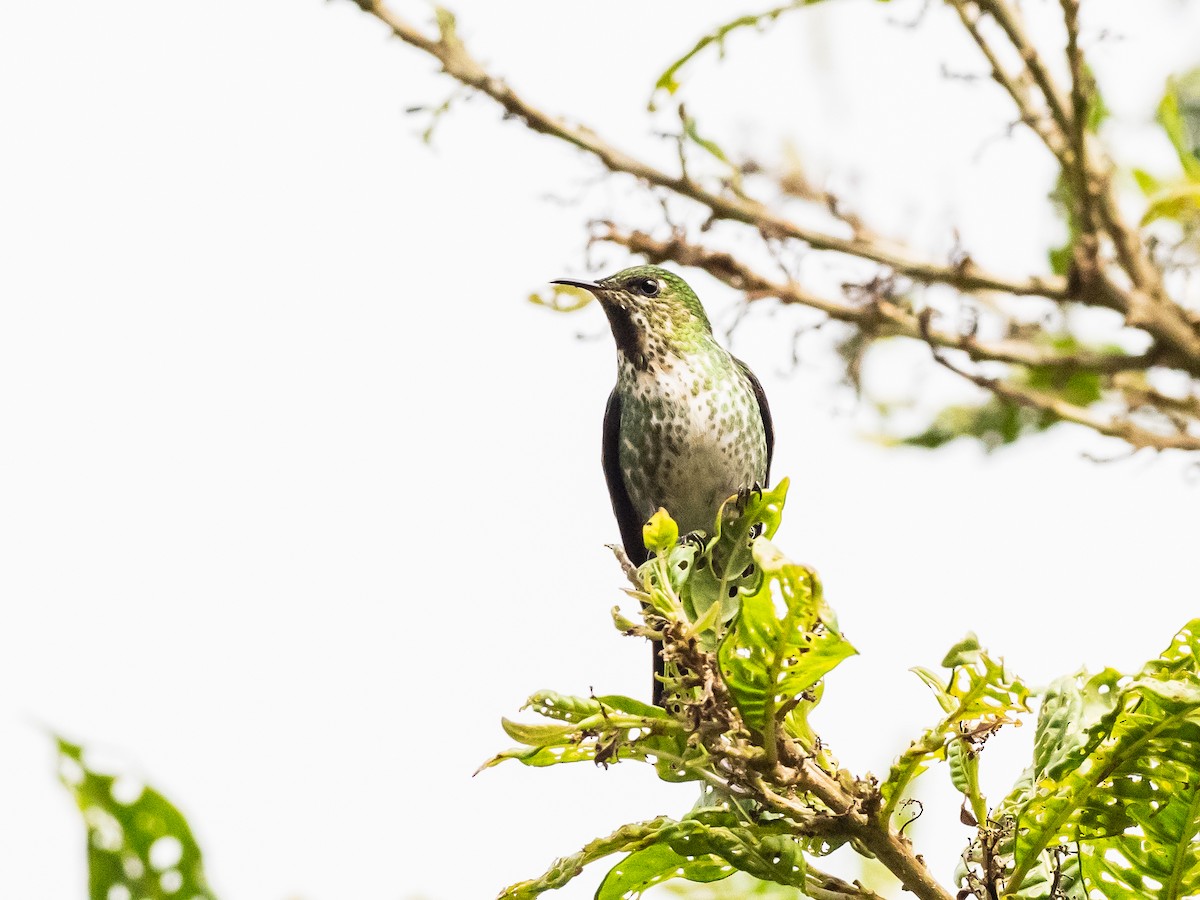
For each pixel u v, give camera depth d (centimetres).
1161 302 820
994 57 811
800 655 502
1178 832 527
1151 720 509
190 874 294
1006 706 520
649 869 549
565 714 518
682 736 526
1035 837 522
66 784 290
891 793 520
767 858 520
